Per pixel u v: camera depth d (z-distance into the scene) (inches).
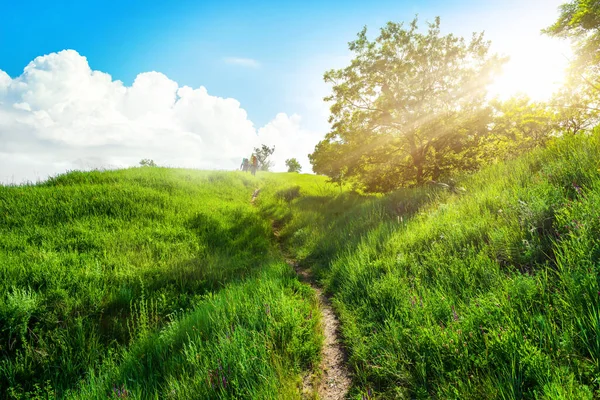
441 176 620.7
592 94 478.6
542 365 96.5
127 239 352.5
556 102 505.7
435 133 639.8
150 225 415.5
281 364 145.9
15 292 200.2
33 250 285.0
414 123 642.2
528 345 104.0
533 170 263.1
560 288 125.0
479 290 152.5
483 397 99.8
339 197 788.0
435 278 184.2
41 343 184.4
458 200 296.2
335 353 161.6
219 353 148.0
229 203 664.4
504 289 139.6
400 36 658.2
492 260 173.0
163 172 799.7
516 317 118.7
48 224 366.3
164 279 277.7
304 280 292.4
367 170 747.4
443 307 147.4
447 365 119.4
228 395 127.2
